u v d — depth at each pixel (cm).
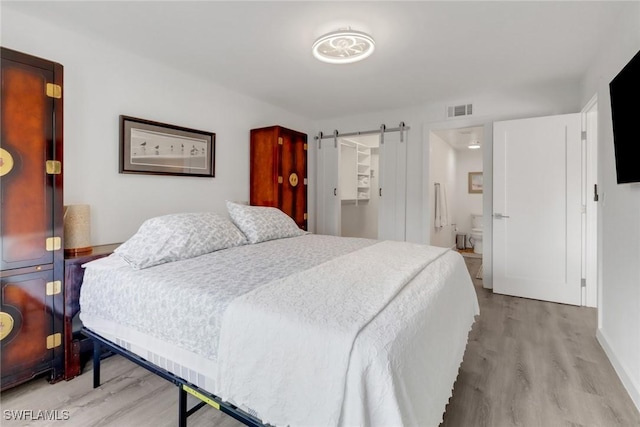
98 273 177
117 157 246
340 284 139
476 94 353
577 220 309
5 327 163
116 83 244
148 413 158
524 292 335
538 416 154
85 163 228
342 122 454
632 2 179
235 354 114
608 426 147
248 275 156
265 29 217
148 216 268
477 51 248
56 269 181
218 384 117
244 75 299
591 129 301
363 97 363
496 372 193
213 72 292
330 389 93
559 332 250
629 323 175
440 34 222
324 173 470
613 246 202
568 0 184
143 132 260
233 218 269
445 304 145
